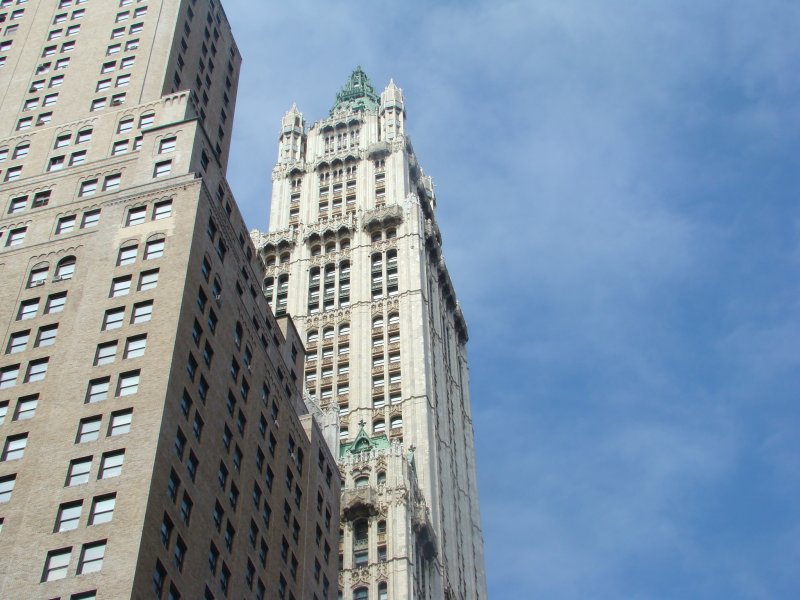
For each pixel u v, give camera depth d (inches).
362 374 6003.9
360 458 4960.6
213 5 4773.6
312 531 3516.2
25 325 3134.8
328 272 6707.7
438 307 6815.9
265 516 3203.7
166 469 2701.8
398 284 6461.6
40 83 4229.8
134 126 3880.4
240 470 3105.3
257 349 3494.1
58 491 2647.6
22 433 2844.5
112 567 2452.0
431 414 5856.3
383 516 4758.9
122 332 3002.0
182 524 2684.5
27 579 2476.6
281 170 7573.8
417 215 6879.9
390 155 7450.8
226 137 4559.5
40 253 3371.1
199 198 3388.3
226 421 3105.3
